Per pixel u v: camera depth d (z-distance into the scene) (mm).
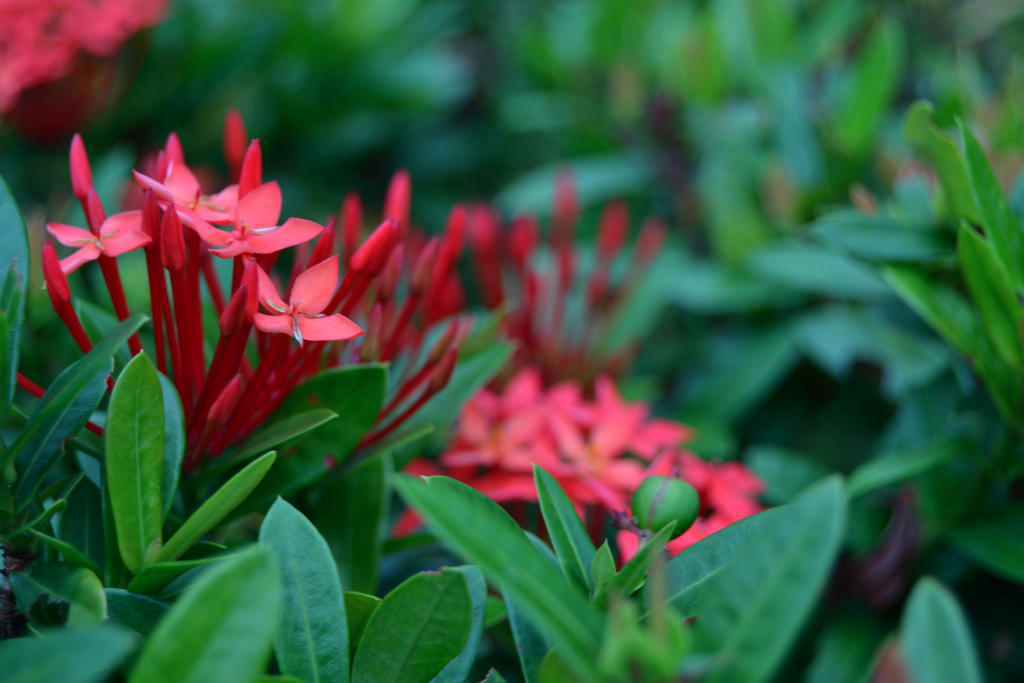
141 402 468
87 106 773
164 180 497
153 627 469
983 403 578
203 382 508
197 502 515
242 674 415
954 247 557
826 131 776
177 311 490
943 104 669
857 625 590
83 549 498
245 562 417
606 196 936
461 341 553
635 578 469
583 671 422
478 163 1121
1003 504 583
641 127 916
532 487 560
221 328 481
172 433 491
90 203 485
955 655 427
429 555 584
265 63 888
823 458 783
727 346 797
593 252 847
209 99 854
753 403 765
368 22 932
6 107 675
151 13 733
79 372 466
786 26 917
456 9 1106
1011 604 600
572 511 492
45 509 485
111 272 490
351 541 535
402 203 540
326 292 486
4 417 468
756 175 820
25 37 653
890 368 690
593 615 430
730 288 790
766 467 636
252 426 510
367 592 532
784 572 425
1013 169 622
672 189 914
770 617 424
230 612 416
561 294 686
